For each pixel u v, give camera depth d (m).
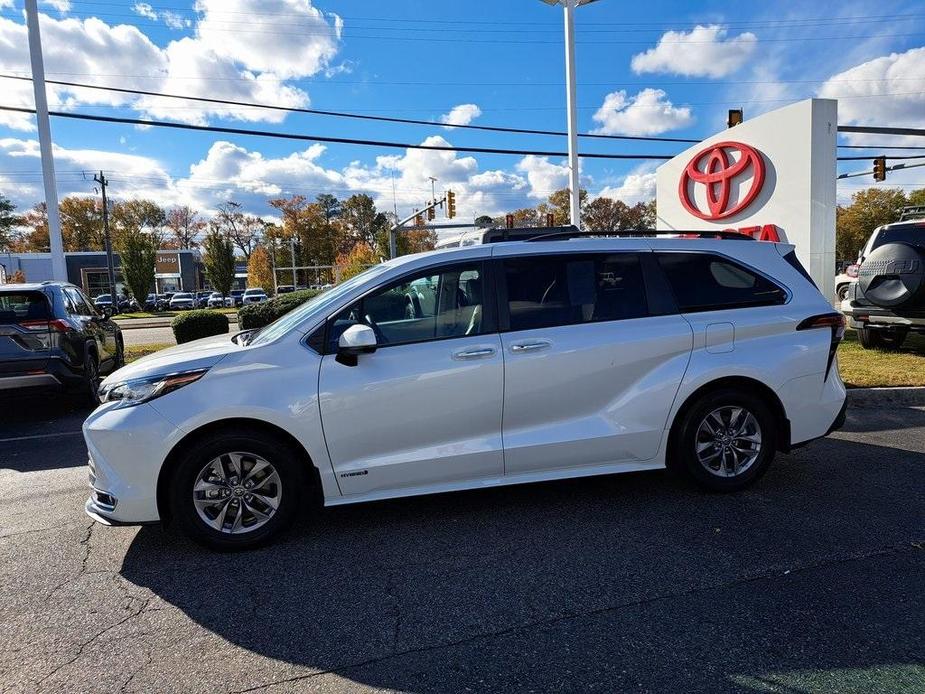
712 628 2.77
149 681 2.52
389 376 3.74
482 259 4.04
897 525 3.79
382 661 2.62
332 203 106.50
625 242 4.29
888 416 6.46
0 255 62.66
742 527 3.81
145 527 4.13
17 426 7.43
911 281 8.46
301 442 3.66
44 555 3.72
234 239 94.12
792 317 4.36
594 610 2.95
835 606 2.91
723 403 4.23
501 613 2.96
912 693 2.30
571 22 16.47
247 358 3.67
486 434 3.94
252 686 2.47
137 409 3.53
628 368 4.09
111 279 49.56
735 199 11.81
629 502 4.26
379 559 3.55
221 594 3.21
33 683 2.51
